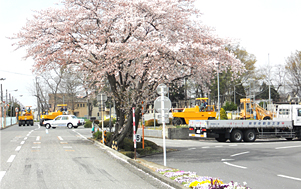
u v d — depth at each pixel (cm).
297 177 1049
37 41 1928
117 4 1836
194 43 1616
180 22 1758
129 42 1680
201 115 3772
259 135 2747
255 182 957
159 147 2053
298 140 2919
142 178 941
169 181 838
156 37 1677
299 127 2850
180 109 4303
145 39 1752
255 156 1664
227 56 1780
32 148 1755
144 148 1884
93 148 1795
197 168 1252
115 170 1078
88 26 1962
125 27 1731
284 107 2923
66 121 4797
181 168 1253
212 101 6600
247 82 6438
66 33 1888
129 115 1838
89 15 1883
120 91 1855
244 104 4216
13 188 780
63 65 2072
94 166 1154
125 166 1171
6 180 875
